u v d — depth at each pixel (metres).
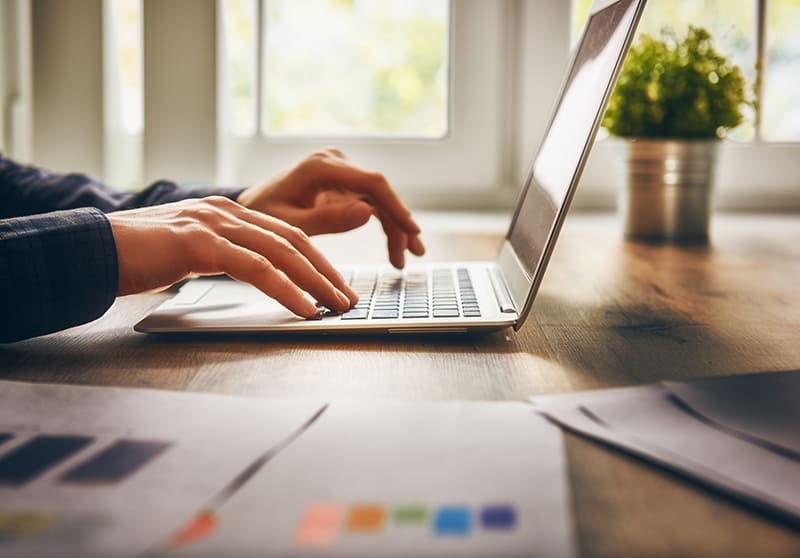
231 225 0.61
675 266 0.91
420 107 1.43
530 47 1.39
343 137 1.42
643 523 0.30
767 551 0.28
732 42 1.39
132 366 0.50
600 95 0.58
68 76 1.35
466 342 0.57
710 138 1.09
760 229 1.24
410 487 0.31
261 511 0.29
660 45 1.11
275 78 1.42
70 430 0.37
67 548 0.27
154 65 1.34
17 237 0.53
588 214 1.42
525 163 1.43
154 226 0.58
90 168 1.36
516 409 0.40
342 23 1.41
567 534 0.28
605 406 0.41
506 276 0.72
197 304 0.65
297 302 0.58
